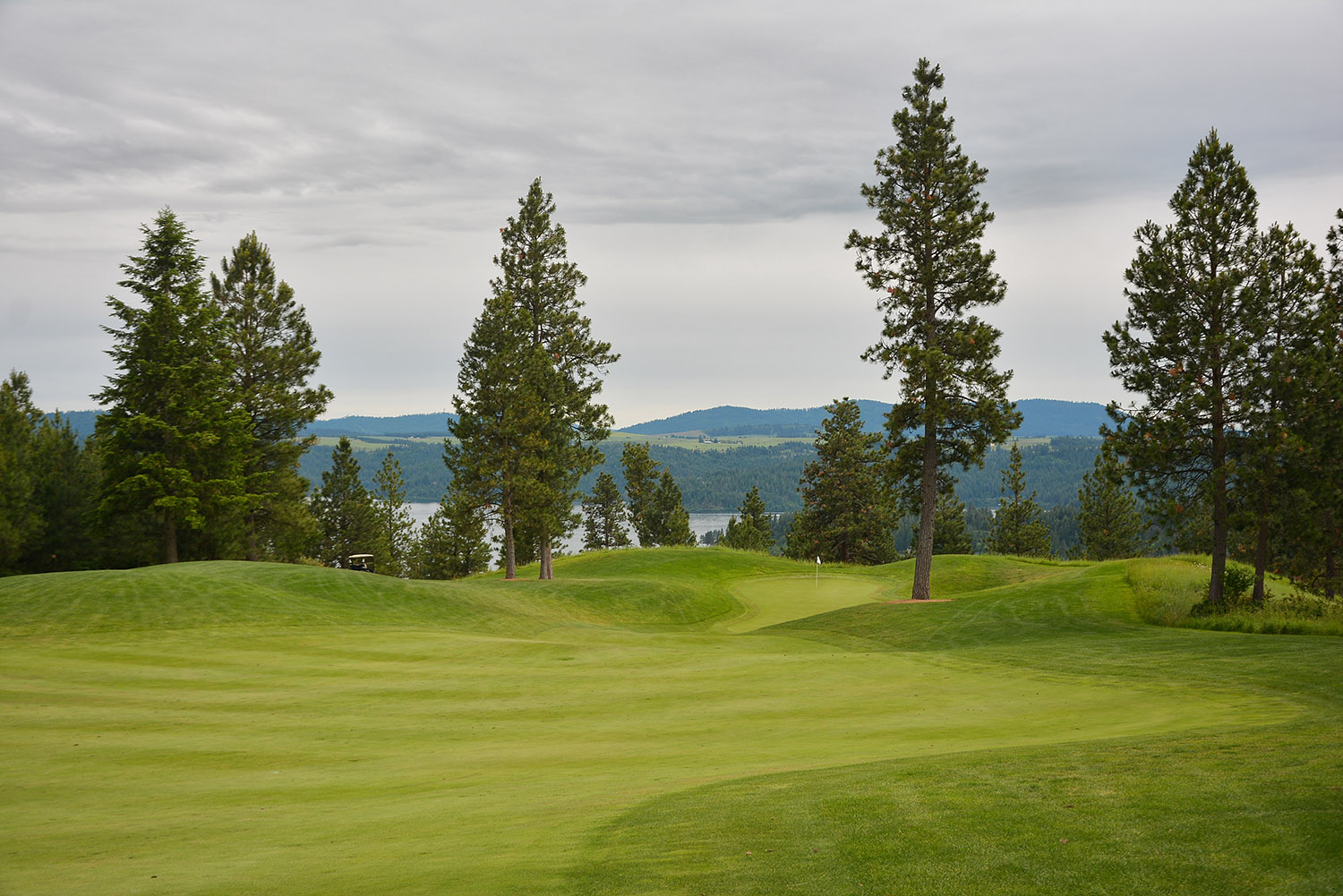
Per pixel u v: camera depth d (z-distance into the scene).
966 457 37.97
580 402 53.47
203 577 33.50
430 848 8.55
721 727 15.34
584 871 7.23
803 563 60.25
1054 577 38.94
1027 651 23.30
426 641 26.62
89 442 59.34
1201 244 28.70
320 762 13.69
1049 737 13.24
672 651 25.27
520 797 10.98
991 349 36.62
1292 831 7.00
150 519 51.81
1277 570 41.56
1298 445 26.70
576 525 53.09
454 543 101.31
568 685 19.73
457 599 36.06
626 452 122.56
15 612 28.16
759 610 41.66
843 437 90.81
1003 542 93.81
